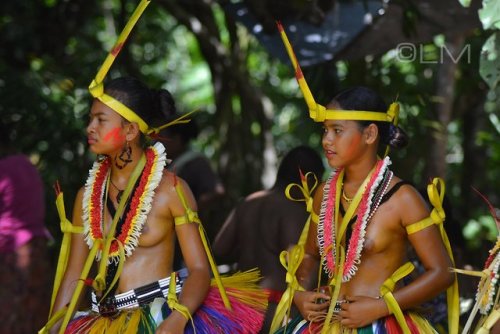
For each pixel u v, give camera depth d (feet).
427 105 68.49
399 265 35.91
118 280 36.58
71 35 79.92
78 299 36.47
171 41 102.53
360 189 35.76
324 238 36.40
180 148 57.72
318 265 38.17
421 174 84.84
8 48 76.79
